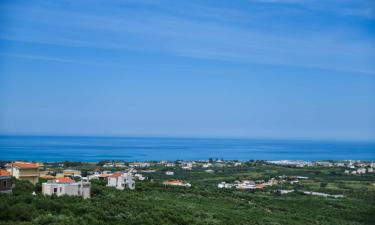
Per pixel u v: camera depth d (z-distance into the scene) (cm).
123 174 12288
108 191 10125
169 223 7562
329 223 11069
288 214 11819
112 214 7269
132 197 9650
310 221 10994
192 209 9419
